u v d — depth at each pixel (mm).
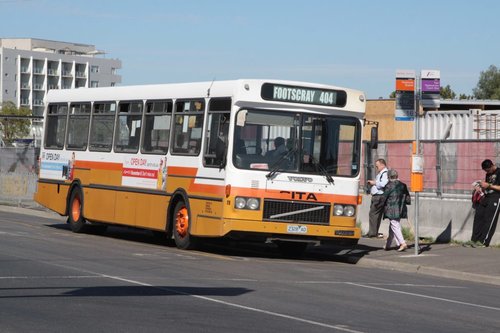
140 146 21375
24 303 11492
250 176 18156
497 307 13094
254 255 20219
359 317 11352
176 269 15945
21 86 162375
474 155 22266
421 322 11203
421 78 19094
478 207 21312
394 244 22219
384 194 20828
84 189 23625
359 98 19109
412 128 38531
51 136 25672
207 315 10930
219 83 18859
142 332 9680
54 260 16672
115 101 22625
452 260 18953
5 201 37094
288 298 12781
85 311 10961
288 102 18484
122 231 25922
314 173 18609
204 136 19047
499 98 96562
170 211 20172
